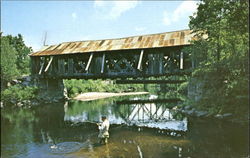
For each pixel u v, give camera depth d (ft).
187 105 54.80
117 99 101.76
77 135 31.86
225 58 40.96
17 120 46.42
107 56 68.03
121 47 63.41
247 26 30.09
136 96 122.93
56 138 30.30
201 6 39.65
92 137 30.27
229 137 26.48
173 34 63.00
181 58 51.90
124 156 21.61
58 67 77.71
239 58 34.91
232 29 33.27
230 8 32.32
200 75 47.78
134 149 23.88
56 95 91.81
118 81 84.02
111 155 22.03
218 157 20.06
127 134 31.45
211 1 35.42
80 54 71.67
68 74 75.00
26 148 25.66
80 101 91.56
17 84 87.45
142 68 62.34
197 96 48.98
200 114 43.34
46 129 36.86
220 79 41.78
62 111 60.70
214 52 44.88
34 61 83.66
